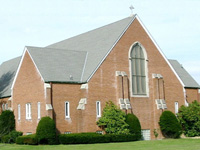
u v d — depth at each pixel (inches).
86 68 1948.8
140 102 2028.8
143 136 2011.6
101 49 2004.2
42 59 1893.5
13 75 2442.2
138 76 2055.9
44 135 1649.9
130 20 2066.9
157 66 2146.9
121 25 2087.8
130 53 2033.7
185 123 2175.2
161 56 2177.7
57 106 1780.3
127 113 1923.0
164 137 2080.5
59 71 1863.9
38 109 1815.9
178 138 2079.2
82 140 1697.8
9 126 2010.3
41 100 1790.1
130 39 2046.0
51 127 1670.8
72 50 2063.2
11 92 2119.8
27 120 1918.1
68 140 1679.4
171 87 2198.6
